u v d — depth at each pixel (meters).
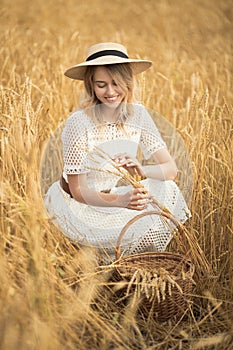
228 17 7.81
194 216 2.80
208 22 7.46
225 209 2.73
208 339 2.13
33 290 1.96
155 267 2.45
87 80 2.64
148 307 2.31
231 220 2.72
